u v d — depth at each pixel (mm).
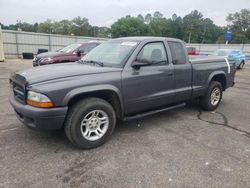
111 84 3641
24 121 3404
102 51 4555
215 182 2803
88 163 3178
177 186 2717
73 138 3414
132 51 4016
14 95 3771
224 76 5930
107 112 3684
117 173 2953
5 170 2953
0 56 20906
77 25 100250
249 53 37625
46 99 3107
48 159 3250
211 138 4082
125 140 3930
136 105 4066
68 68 3775
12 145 3629
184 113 5543
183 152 3533
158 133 4266
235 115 5469
